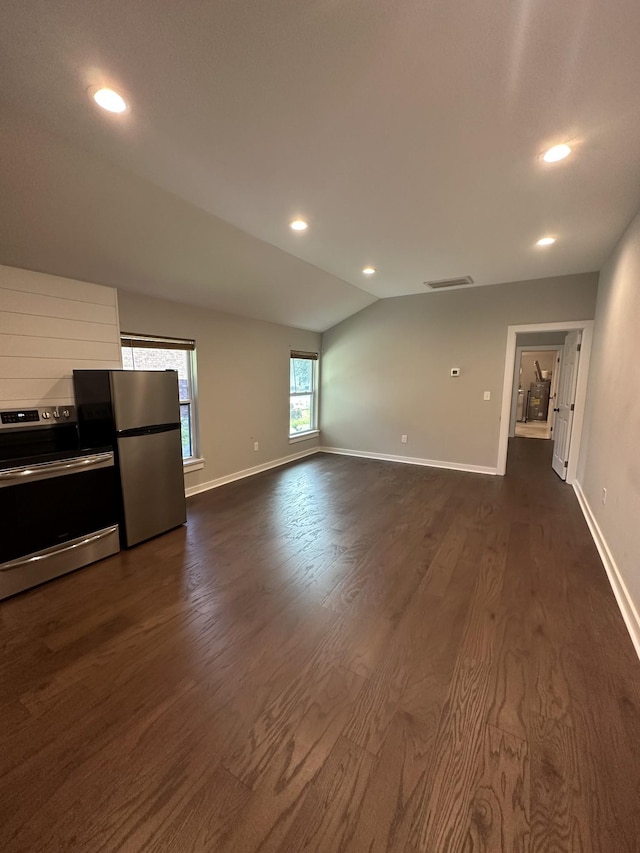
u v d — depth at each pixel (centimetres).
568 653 182
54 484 245
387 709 151
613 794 119
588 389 426
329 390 643
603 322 368
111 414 277
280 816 114
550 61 135
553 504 391
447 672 170
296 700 155
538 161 203
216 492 433
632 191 235
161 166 207
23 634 195
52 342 286
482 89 150
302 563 270
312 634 196
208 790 121
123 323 339
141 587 239
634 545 209
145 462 299
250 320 487
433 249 347
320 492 434
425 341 544
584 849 105
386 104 159
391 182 226
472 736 139
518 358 784
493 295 488
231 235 303
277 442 556
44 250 260
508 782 123
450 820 112
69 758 131
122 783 123
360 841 108
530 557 278
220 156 199
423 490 440
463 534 319
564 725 143
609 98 155
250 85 148
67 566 253
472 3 114
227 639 192
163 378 311
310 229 297
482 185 230
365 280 460
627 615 207
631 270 267
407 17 119
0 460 221
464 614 212
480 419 516
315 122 172
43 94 153
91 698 156
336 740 138
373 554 284
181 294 376
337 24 122
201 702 154
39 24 121
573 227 294
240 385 480
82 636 194
